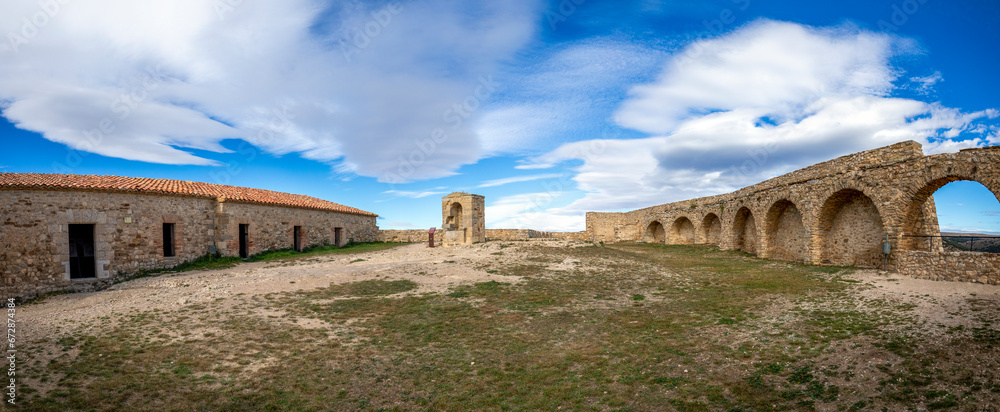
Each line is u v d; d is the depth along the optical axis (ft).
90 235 56.59
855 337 27.35
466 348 29.94
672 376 24.48
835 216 59.62
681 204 116.67
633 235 146.30
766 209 73.05
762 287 45.47
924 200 45.50
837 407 19.57
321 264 66.64
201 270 61.26
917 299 34.12
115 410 20.90
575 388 23.57
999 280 35.12
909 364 22.41
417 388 24.03
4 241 45.55
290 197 99.50
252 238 75.46
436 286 49.19
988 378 19.85
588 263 63.82
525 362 27.37
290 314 37.27
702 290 46.21
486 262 63.41
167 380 24.26
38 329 32.55
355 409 21.84
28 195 47.47
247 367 26.37
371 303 41.75
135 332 31.96
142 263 57.00
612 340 30.91
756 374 23.85
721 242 94.17
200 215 67.05
